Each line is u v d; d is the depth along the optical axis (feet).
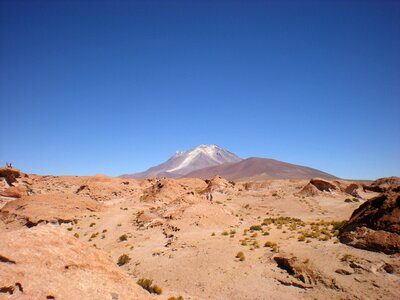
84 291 36.40
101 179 292.81
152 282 83.82
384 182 219.61
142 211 172.04
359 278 71.72
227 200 221.66
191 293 75.72
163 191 224.74
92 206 182.50
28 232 39.83
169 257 100.63
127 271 94.12
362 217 96.89
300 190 230.68
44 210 159.94
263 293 71.77
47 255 37.83
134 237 128.67
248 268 84.69
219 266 88.12
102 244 124.88
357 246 86.58
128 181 307.58
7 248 36.01
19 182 233.55
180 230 130.93
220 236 121.29
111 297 37.99
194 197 169.99
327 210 181.27
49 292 33.24
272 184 273.13
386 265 74.08
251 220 159.94
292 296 69.51
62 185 272.10
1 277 32.12
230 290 74.69
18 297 31.32
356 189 217.77
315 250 89.86
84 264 40.27
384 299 63.67
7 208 169.99
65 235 42.98
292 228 129.08
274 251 94.17
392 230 84.79
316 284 72.28
